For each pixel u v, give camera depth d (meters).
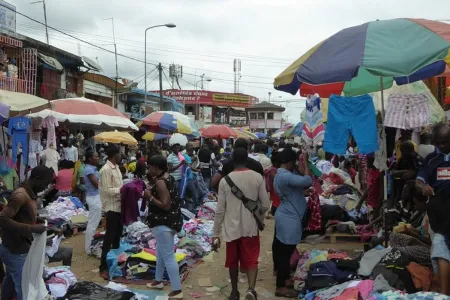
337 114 5.70
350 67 4.36
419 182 4.40
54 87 17.16
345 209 7.56
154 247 7.14
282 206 5.44
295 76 5.04
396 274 4.61
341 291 4.50
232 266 5.00
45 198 10.00
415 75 5.84
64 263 5.43
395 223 6.27
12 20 14.80
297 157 5.70
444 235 4.18
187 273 6.48
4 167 8.05
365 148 5.56
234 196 4.89
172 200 5.40
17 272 4.28
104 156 15.13
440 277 4.09
